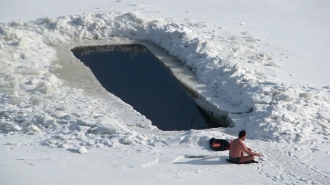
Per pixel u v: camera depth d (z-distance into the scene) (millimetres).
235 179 24500
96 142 29641
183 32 49812
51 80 40000
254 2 69312
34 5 65438
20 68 42531
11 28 49906
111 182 23125
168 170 25422
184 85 41219
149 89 41344
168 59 47188
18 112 34000
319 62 47031
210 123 36188
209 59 43875
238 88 37688
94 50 50625
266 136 30828
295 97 35344
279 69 44562
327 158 27578
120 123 32844
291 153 28250
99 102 36750
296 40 53688
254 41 52312
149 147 28953
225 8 66062
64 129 31594
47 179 22953
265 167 26219
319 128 31797
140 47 51562
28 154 27375
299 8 66938
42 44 49562
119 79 43312
